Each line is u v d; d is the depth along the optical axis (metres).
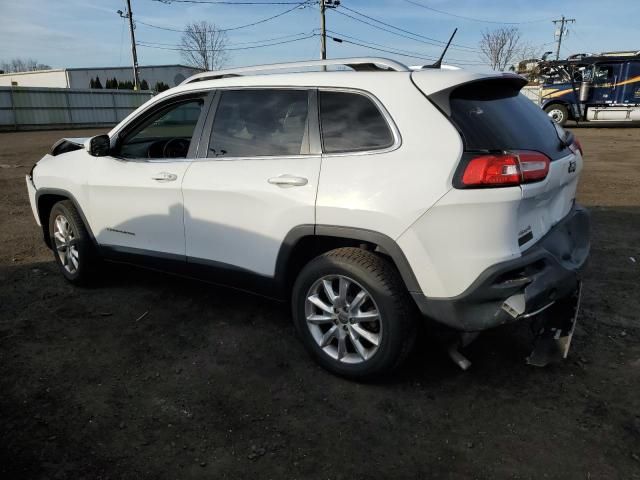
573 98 21.70
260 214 3.19
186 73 55.91
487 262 2.56
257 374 3.15
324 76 3.11
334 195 2.86
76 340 3.56
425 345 3.46
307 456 2.46
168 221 3.71
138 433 2.62
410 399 2.89
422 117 2.72
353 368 2.98
